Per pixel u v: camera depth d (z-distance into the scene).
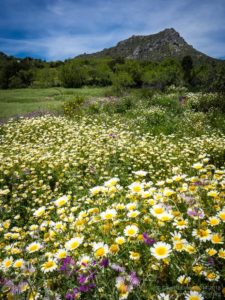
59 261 1.98
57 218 3.59
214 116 11.93
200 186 2.68
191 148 7.21
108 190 2.74
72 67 62.59
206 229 1.83
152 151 6.80
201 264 1.70
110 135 8.47
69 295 1.62
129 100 16.52
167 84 37.28
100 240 2.31
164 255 1.55
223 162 6.09
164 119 11.95
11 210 4.42
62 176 5.56
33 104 23.16
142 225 2.27
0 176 5.76
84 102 17.14
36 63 94.88
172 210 2.24
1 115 16.03
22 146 8.24
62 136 9.49
